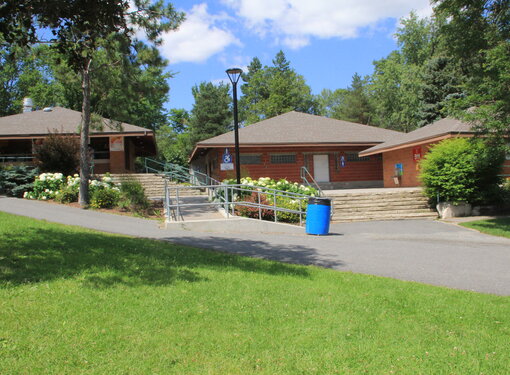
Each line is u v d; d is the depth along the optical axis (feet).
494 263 26.63
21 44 23.25
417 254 29.45
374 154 86.22
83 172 49.49
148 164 148.05
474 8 43.62
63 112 83.97
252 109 213.66
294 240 35.22
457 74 118.73
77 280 19.16
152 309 16.24
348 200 55.52
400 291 19.84
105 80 50.44
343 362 12.63
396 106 166.61
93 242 27.78
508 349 13.73
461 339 14.47
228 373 11.73
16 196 57.47
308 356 12.94
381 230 43.16
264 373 11.85
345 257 28.35
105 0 22.85
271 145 75.87
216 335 14.24
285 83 198.08
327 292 19.47
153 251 26.45
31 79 134.00
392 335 14.70
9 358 11.93
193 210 51.03
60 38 24.35
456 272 24.32
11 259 21.80
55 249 24.95
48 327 14.07
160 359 12.36
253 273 22.61
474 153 48.57
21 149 77.00
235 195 48.32
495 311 17.28
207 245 31.17
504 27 43.62
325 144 78.43
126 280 19.65
